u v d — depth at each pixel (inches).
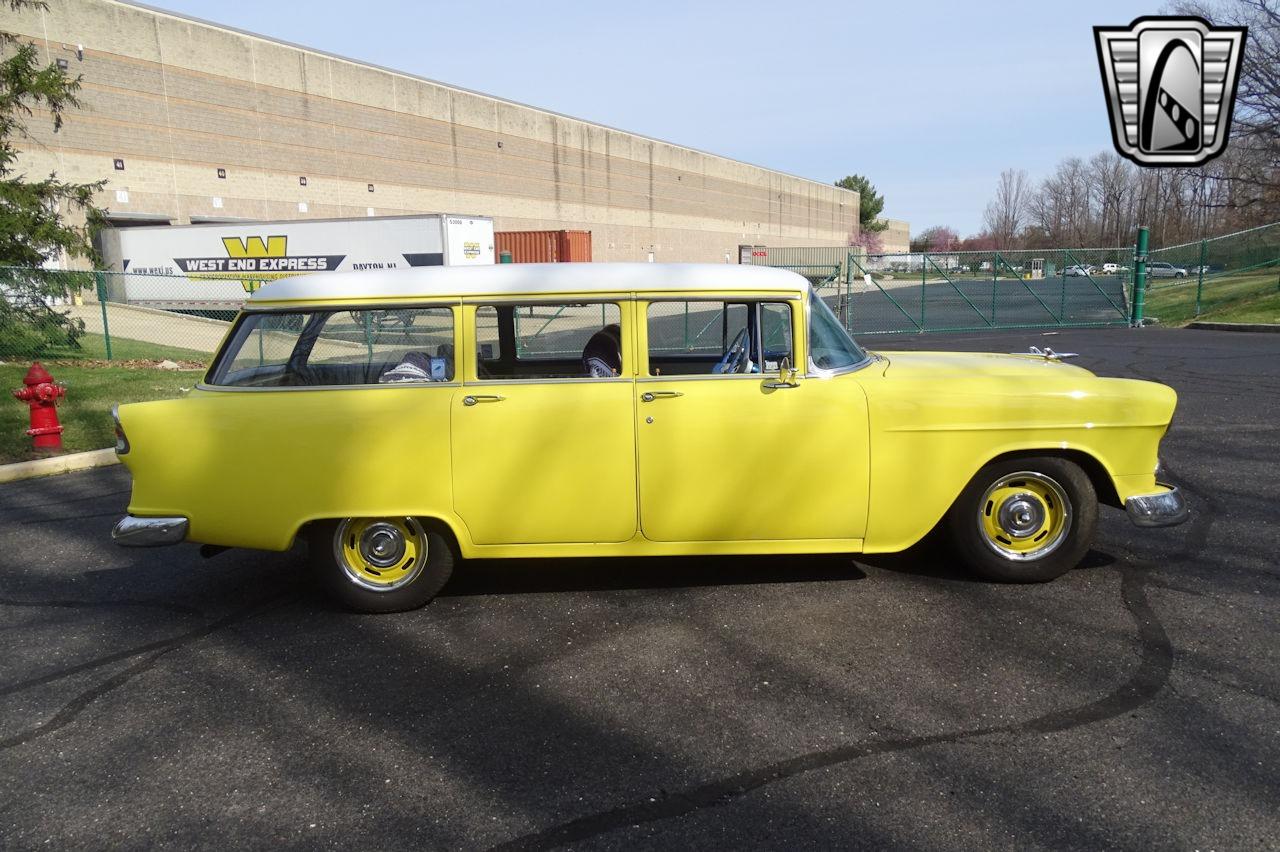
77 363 627.5
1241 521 227.8
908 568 199.6
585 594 191.3
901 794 115.6
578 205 2012.8
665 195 2362.2
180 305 1106.1
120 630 180.7
